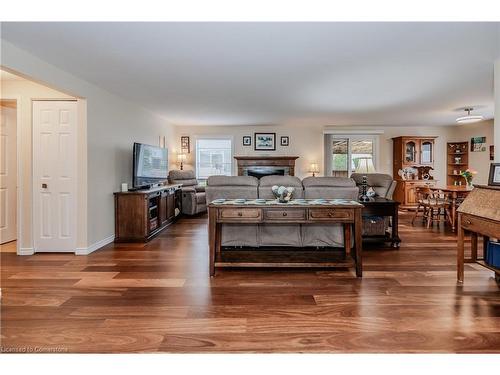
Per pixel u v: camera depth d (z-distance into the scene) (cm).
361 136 855
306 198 385
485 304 249
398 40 276
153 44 283
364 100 527
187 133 847
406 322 221
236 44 284
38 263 362
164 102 541
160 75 379
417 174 816
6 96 398
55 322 223
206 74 377
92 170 414
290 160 826
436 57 319
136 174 500
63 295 270
